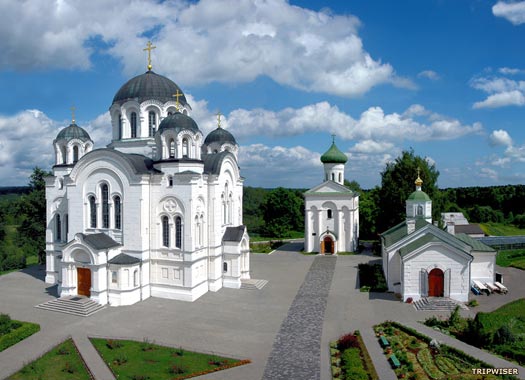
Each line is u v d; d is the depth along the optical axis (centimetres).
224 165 5712
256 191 19950
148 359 3288
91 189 5178
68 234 5284
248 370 3112
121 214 5041
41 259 7569
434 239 4778
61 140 5672
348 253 8312
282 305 4772
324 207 8431
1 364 3216
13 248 9425
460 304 4588
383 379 2933
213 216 5356
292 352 3447
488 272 5369
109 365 3169
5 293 5247
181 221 4956
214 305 4769
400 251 5125
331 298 5050
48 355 3375
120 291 4738
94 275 4669
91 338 3731
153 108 5753
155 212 5047
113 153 4978
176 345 3588
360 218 10875
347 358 3197
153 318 4312
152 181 5041
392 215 9069
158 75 5991
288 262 7462
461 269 4719
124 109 5725
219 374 3047
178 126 5022
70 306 4550
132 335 3819
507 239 8906
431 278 4794
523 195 16825
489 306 4594
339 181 8975
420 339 3638
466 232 9981
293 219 12769
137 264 4897
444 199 9394
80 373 3075
